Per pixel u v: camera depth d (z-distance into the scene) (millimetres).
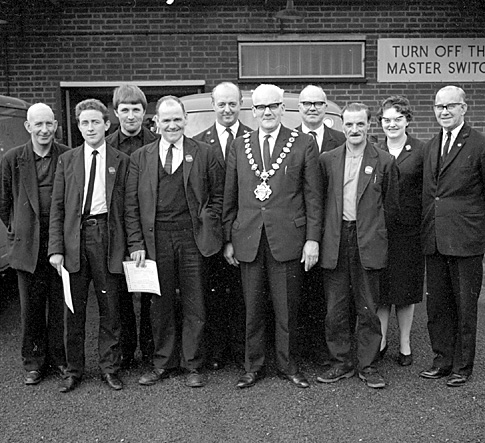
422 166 4852
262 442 3822
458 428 3961
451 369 4750
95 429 4020
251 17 9320
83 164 4543
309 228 4555
